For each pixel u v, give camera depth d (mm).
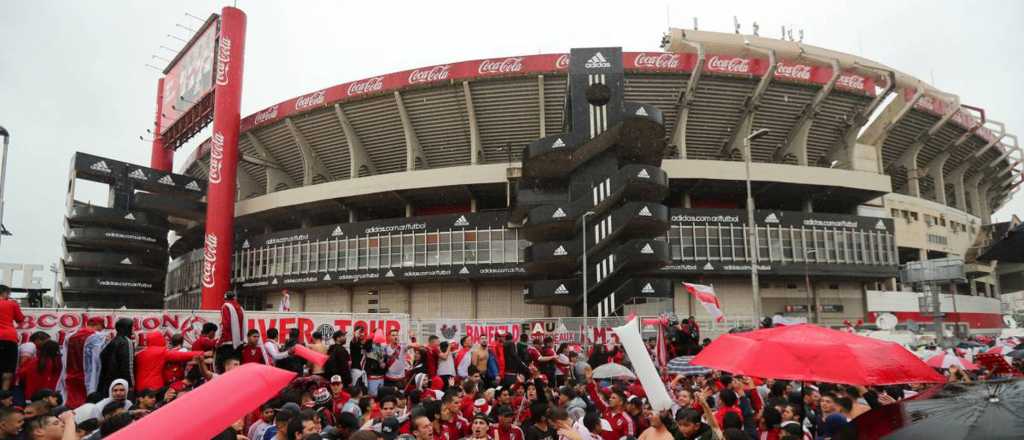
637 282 34188
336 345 10602
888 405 4559
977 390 4234
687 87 47438
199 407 3715
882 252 50625
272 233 53250
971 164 66688
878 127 54656
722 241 47250
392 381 12328
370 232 49312
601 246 35281
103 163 54906
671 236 46844
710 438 6508
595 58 37156
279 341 17562
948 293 59750
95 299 58375
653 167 35000
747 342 6406
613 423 8258
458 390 8773
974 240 62344
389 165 54969
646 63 46281
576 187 37125
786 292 50812
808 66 48031
